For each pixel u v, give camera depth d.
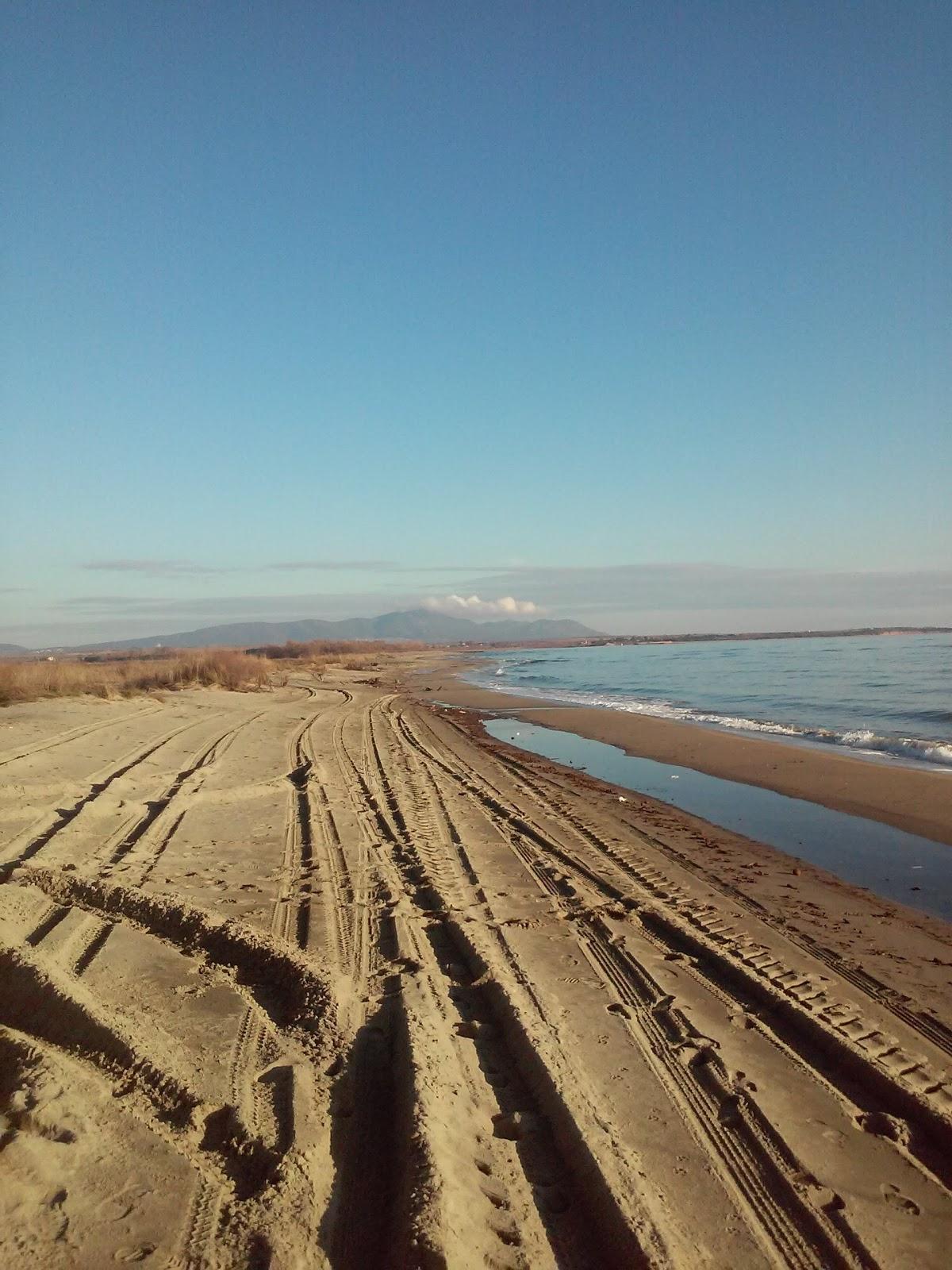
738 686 40.34
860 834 11.01
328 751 17.06
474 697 37.62
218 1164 3.28
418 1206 3.03
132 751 14.39
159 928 6.00
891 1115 4.11
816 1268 3.07
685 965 6.11
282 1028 4.52
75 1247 2.76
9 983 4.80
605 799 13.42
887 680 40.03
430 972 5.59
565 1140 3.73
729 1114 4.07
